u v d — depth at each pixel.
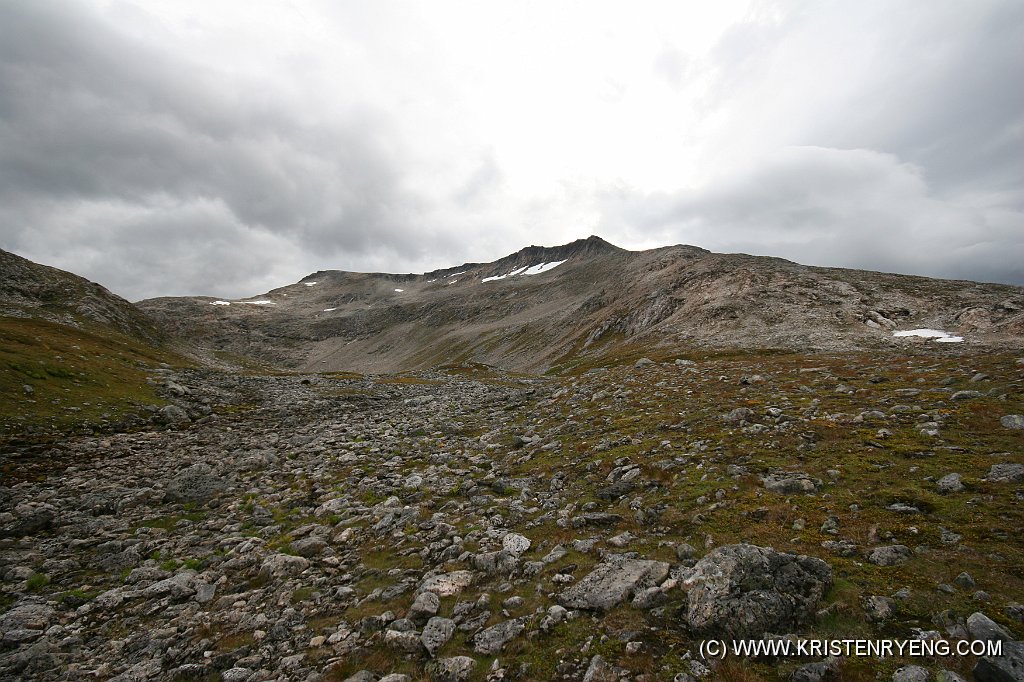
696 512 11.87
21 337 44.72
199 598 10.83
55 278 105.31
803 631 7.04
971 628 6.40
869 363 31.66
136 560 13.45
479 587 9.90
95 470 22.33
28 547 14.40
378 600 9.83
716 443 17.22
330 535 14.01
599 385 36.69
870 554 8.80
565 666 6.99
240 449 27.05
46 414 28.55
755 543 9.80
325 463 22.91
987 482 11.11
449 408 40.06
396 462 22.23
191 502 18.58
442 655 7.70
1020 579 7.39
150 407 34.84
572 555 10.59
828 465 13.74
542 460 20.05
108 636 9.58
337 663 7.77
